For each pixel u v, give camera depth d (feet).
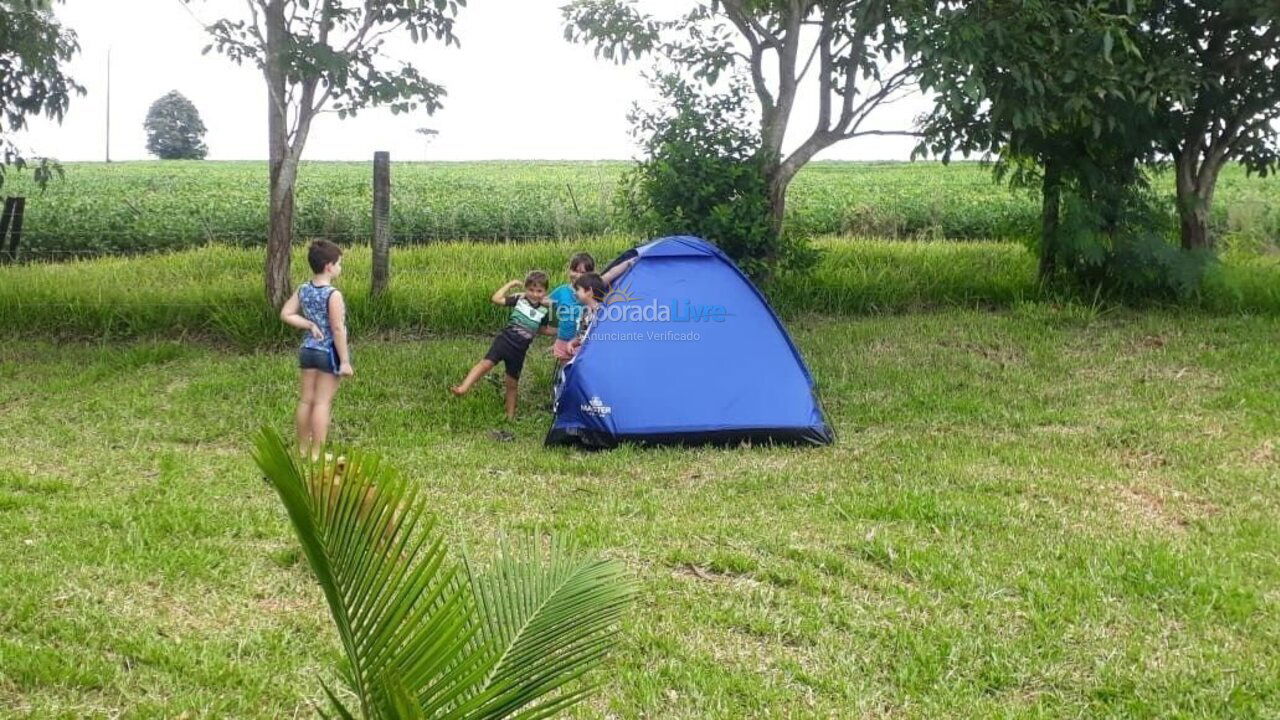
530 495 23.43
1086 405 30.78
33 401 30.50
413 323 39.40
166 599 17.13
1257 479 24.86
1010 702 14.97
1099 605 17.89
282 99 37.09
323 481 8.37
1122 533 21.48
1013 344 37.40
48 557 18.42
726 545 20.29
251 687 14.44
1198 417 29.50
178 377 33.14
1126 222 40.98
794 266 40.88
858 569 19.24
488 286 41.29
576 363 27.81
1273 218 63.62
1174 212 47.37
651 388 27.61
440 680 8.50
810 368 34.53
